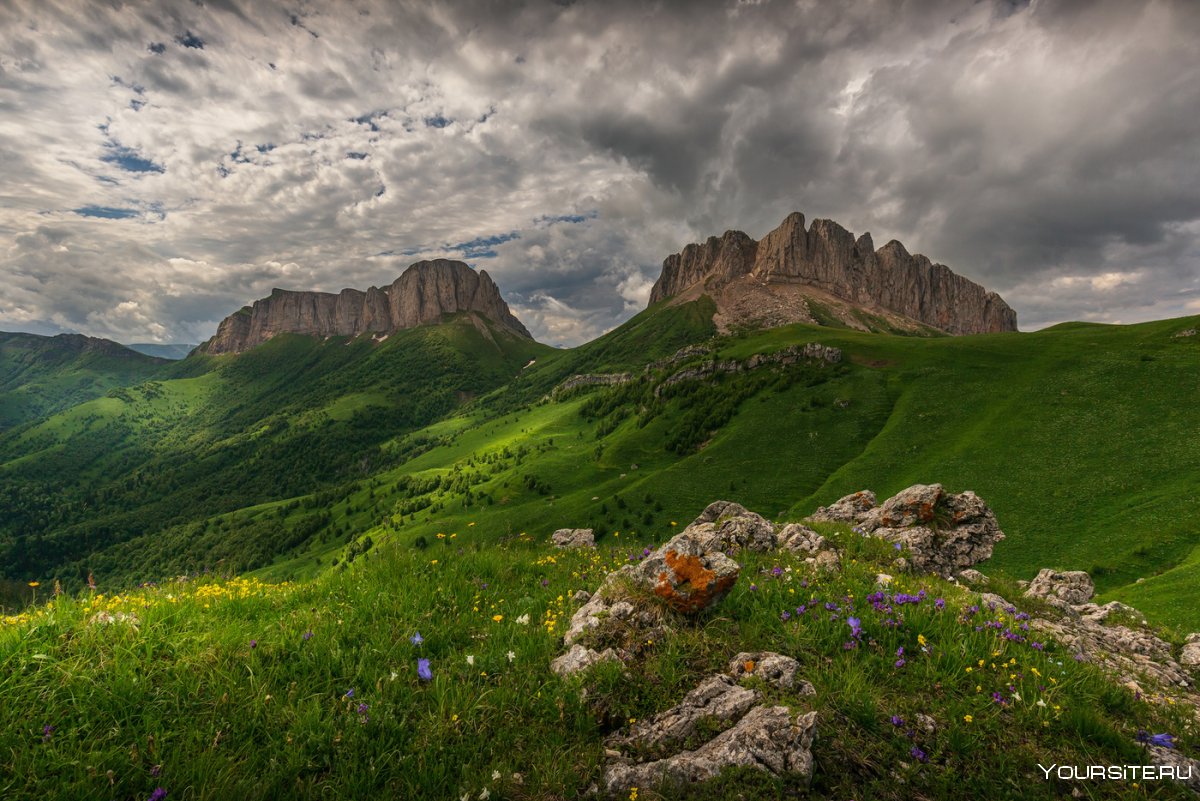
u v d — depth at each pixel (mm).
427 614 6598
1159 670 7617
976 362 161000
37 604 5883
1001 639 6242
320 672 5320
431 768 4270
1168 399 100125
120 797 3828
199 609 6598
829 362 190875
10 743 4020
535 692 5219
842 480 115062
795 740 4285
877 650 5812
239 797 3795
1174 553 55188
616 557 10648
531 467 195875
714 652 5762
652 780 4203
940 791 4160
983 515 13086
